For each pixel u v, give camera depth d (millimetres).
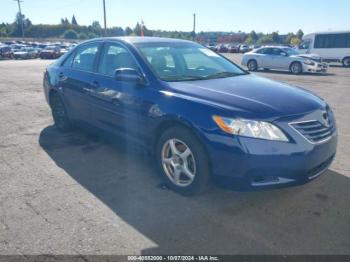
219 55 4949
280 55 18781
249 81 4000
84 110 4805
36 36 104875
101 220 3027
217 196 3457
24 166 4227
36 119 6633
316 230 2883
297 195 3467
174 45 4535
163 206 3273
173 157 3504
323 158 3211
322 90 11141
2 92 10188
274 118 2988
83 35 102500
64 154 4625
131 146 4098
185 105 3289
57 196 3457
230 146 2973
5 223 2961
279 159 2930
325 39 23297
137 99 3758
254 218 3062
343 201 3350
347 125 6359
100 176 3939
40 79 14125
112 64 4328
